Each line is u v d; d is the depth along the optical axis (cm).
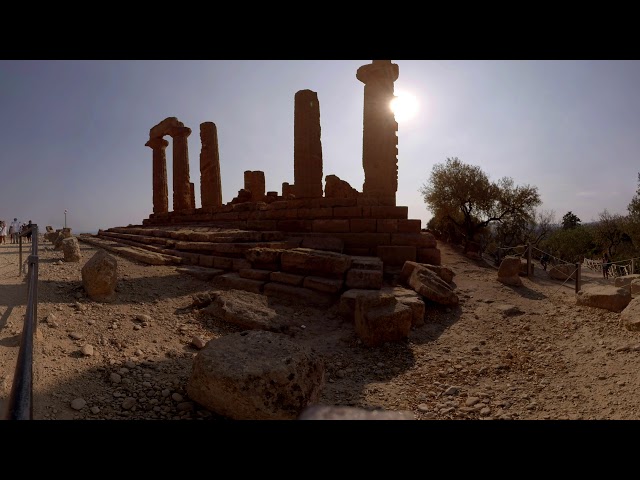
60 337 456
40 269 764
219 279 838
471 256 1816
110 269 630
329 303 731
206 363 344
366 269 786
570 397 417
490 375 487
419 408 397
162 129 1931
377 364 519
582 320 663
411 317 598
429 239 1013
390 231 1052
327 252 818
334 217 1147
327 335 617
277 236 1061
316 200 1202
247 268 863
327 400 416
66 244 880
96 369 402
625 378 436
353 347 571
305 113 1246
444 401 418
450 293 753
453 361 530
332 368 505
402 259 995
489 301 805
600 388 427
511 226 2827
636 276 1080
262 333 401
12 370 341
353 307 674
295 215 1215
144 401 359
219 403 333
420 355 550
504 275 1002
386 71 1148
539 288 988
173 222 1809
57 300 581
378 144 1145
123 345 472
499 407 401
